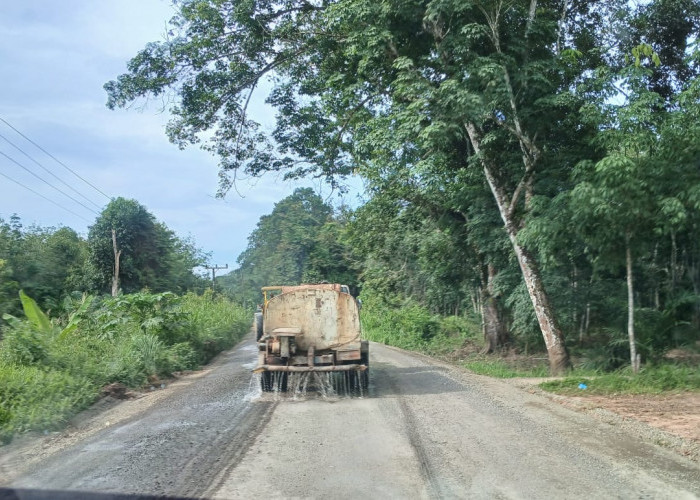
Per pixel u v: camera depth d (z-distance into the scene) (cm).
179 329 1838
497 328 2278
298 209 6197
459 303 3359
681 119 1283
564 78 1661
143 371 1372
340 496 530
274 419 878
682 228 1284
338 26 1877
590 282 1836
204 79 2183
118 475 594
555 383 1270
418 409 953
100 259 3541
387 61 1794
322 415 909
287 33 2086
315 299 1175
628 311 1544
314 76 2267
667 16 1736
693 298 1548
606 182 1260
